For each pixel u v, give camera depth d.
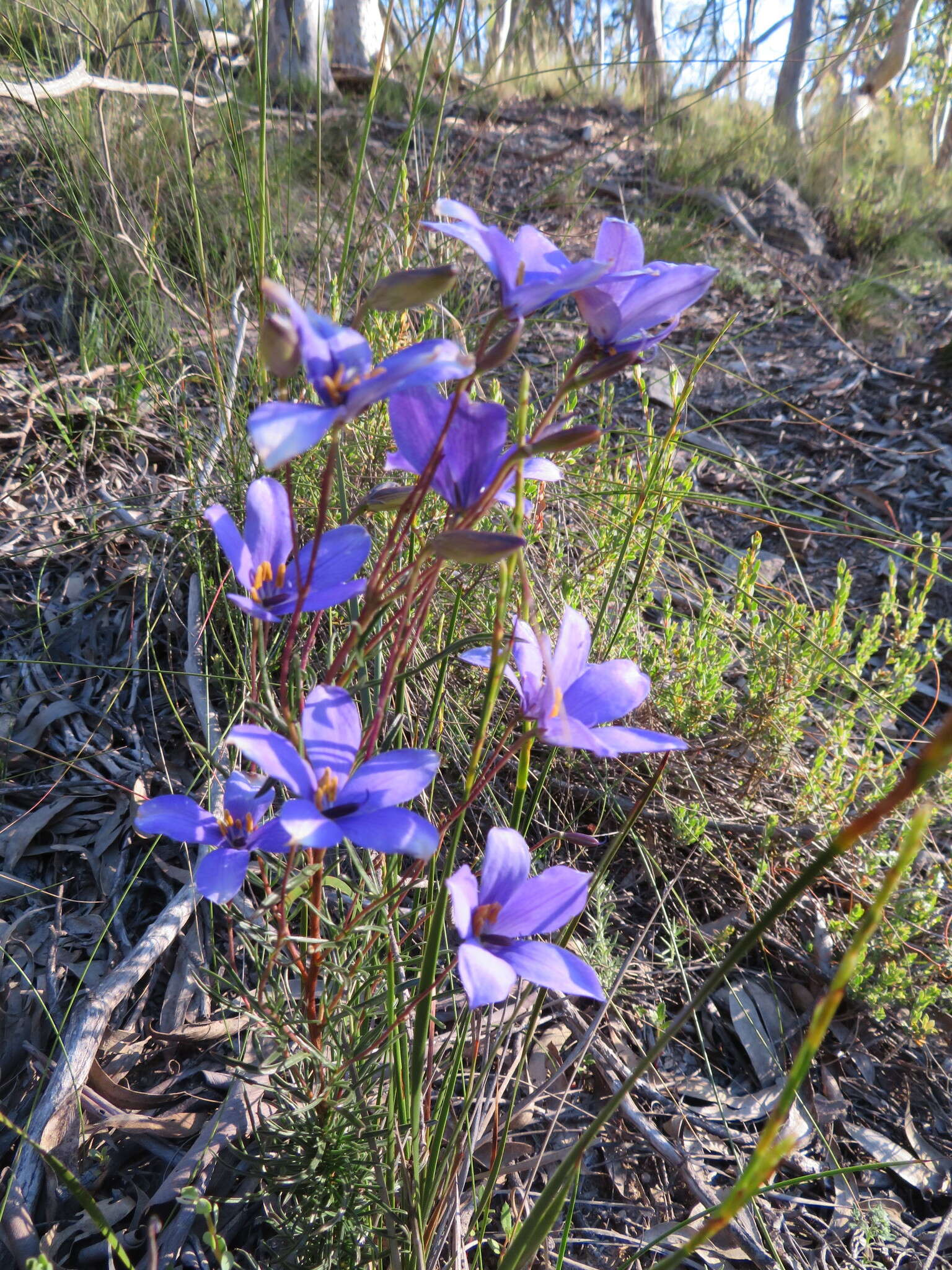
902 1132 0.34
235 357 0.45
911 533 0.67
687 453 0.72
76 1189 0.16
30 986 0.30
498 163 1.17
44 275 0.63
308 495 0.41
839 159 1.42
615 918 0.37
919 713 0.54
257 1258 0.25
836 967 0.37
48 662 0.35
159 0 0.56
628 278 0.14
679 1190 0.30
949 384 0.81
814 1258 0.29
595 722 0.16
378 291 0.13
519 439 0.14
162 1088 0.29
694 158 1.29
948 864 0.42
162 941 0.31
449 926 0.31
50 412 0.52
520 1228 0.18
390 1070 0.23
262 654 0.15
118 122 0.70
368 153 0.88
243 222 0.62
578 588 0.43
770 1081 0.34
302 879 0.17
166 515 0.47
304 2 1.08
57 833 0.35
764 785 0.44
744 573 0.43
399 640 0.14
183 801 0.15
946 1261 0.30
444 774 0.39
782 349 0.92
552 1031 0.33
